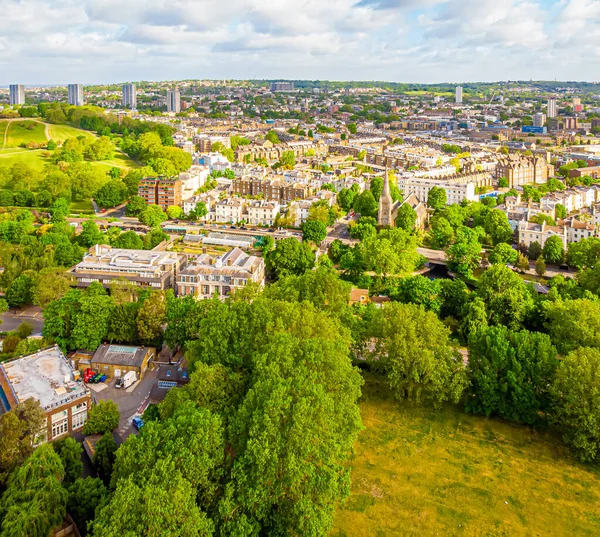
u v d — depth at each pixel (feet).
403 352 606.14
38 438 520.01
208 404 497.05
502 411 595.88
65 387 591.78
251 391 467.11
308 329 578.66
